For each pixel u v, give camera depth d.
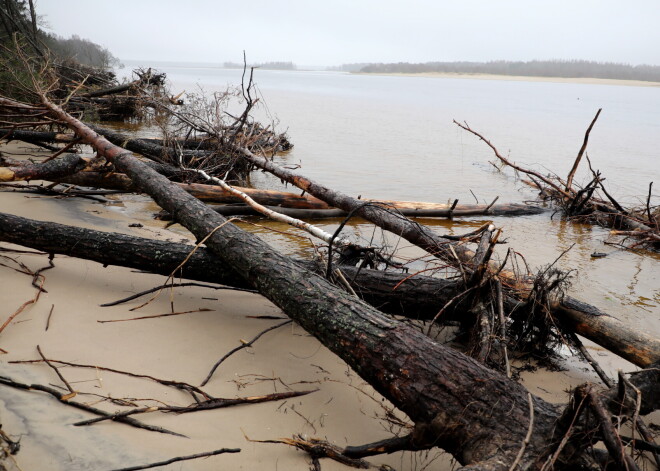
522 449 2.49
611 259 7.49
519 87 98.19
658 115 37.56
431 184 11.77
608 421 2.37
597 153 17.50
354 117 26.16
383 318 3.38
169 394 3.40
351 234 7.90
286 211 8.59
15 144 11.38
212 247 4.64
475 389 2.86
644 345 3.97
